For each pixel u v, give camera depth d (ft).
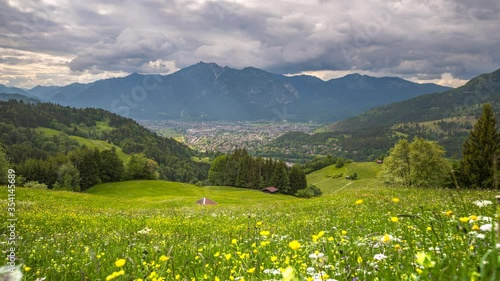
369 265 11.80
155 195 276.82
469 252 8.94
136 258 20.18
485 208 14.07
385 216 41.11
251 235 27.27
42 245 30.17
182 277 14.65
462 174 149.28
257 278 13.38
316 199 100.68
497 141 137.39
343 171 563.89
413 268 10.16
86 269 18.79
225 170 463.01
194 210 100.99
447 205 40.29
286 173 435.94
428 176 171.83
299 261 14.97
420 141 178.70
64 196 132.46
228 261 17.71
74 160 344.28
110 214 84.07
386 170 199.62
